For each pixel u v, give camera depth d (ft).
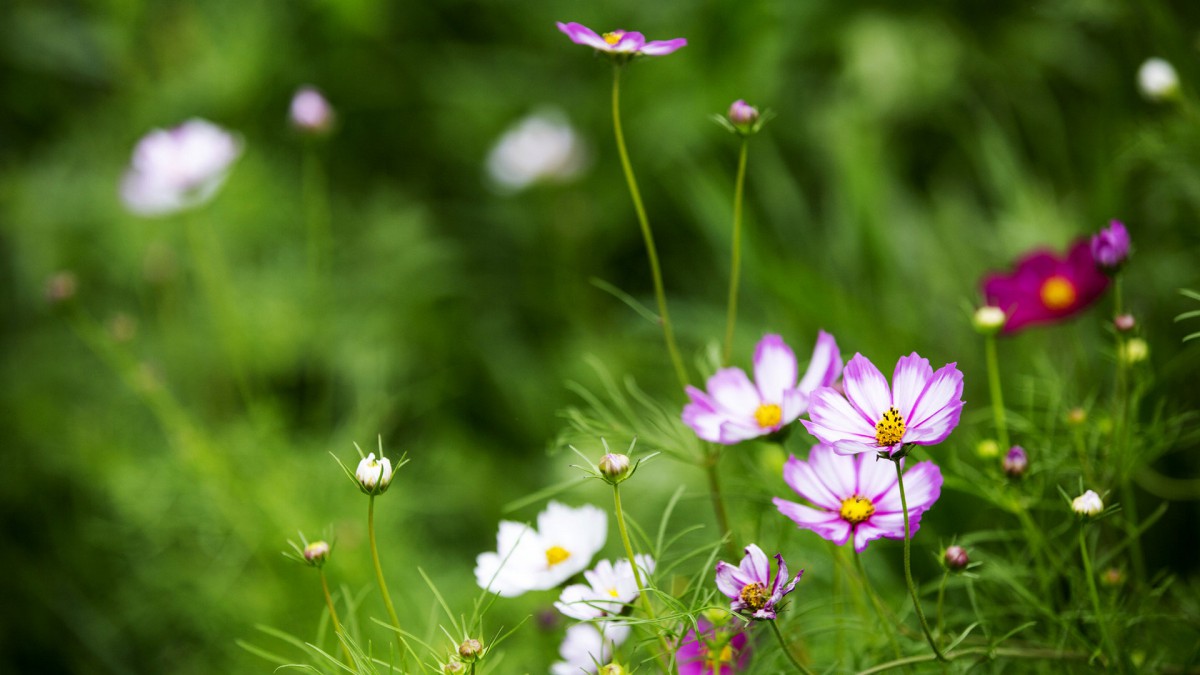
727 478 6.95
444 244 10.37
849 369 6.00
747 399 6.40
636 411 8.82
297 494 7.91
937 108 9.78
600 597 6.28
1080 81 9.27
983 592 6.76
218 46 10.36
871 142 9.18
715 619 6.22
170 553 8.31
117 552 8.54
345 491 7.95
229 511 7.85
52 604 8.35
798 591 6.77
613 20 10.64
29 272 9.50
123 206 9.57
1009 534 6.68
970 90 9.71
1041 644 6.53
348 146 11.05
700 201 8.98
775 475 6.75
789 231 9.52
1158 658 6.49
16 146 10.45
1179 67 7.64
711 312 9.12
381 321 9.57
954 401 5.90
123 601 8.32
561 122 10.42
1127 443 6.56
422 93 10.99
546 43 11.09
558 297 10.31
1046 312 7.04
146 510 8.13
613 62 6.45
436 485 8.66
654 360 9.25
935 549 7.23
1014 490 6.59
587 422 6.72
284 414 9.41
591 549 6.39
